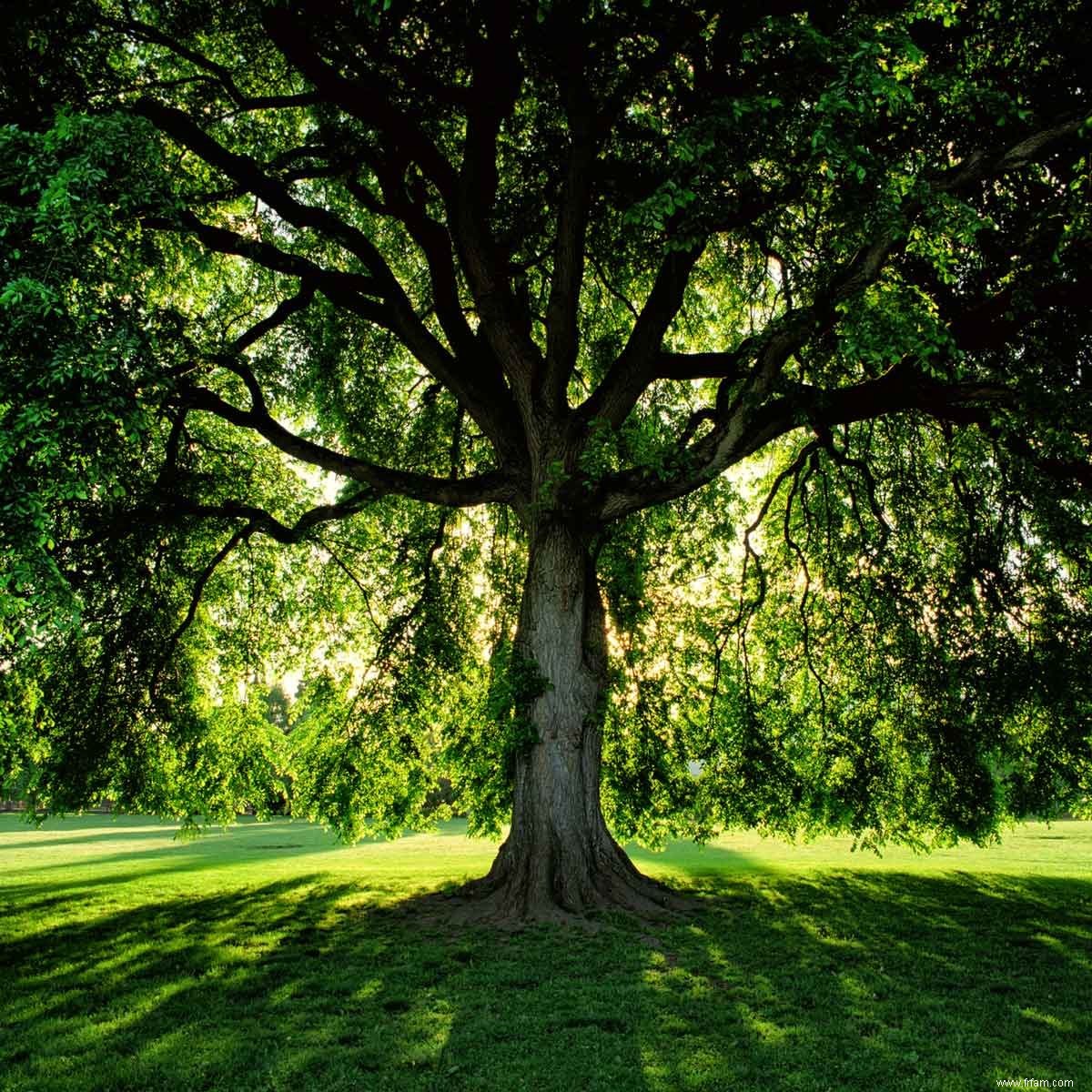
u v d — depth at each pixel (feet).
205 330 39.73
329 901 39.22
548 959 26.89
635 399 37.93
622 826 49.26
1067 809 46.06
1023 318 32.81
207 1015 21.81
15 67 29.86
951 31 30.27
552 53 31.55
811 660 51.24
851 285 27.30
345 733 52.85
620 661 48.98
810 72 25.96
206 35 41.83
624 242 43.45
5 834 103.81
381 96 36.37
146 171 24.36
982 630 44.19
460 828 109.09
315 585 56.39
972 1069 17.92
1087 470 34.04
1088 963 26.99
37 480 20.71
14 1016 22.03
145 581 46.29
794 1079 17.40
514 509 40.01
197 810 53.16
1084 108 26.02
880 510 48.03
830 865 53.78
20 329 19.85
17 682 44.73
